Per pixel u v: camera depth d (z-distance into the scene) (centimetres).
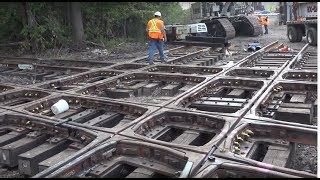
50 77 880
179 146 359
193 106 580
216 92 655
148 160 358
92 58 1277
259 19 2397
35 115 494
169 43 1565
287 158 368
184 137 433
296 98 587
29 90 661
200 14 2561
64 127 439
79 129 425
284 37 2177
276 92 611
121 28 2131
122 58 1248
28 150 438
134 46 1742
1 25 1603
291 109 525
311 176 291
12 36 1648
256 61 1036
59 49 1582
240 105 547
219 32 2048
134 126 429
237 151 369
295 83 629
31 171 395
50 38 1608
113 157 370
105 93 711
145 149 363
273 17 4206
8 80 877
